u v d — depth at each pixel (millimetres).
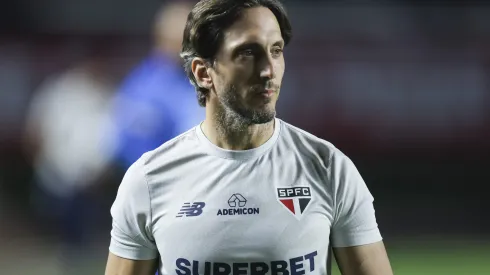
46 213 31375
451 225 33250
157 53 15336
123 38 39531
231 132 8914
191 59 9180
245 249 8664
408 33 39906
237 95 8664
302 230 8648
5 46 38531
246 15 8633
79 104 20938
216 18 8703
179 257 8828
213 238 8711
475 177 39094
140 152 15234
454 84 38938
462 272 25203
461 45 39438
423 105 39062
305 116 38562
